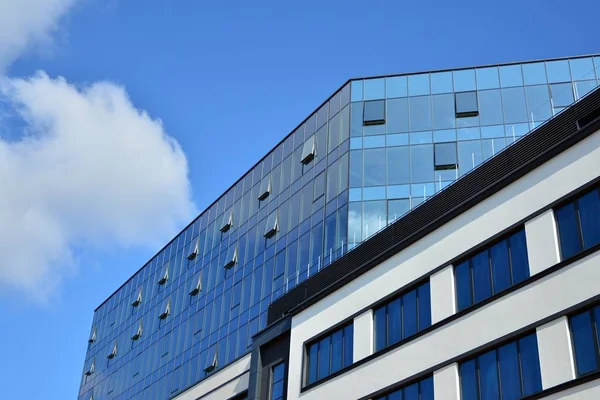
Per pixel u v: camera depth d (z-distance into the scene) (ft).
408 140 177.58
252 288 193.16
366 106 185.06
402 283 113.29
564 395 84.43
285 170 201.67
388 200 169.78
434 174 171.63
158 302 245.24
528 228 97.25
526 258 96.43
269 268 189.57
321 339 125.70
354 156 177.68
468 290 103.09
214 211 232.32
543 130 102.42
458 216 108.58
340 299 124.57
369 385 111.04
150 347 237.66
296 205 189.78
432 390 101.24
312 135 196.03
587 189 92.07
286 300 142.92
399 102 183.83
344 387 115.14
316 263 171.73
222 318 201.26
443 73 186.09
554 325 88.84
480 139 174.50
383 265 118.52
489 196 104.78
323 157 187.42
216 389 154.81
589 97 97.81
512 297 95.25
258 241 199.93
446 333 102.42
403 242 116.16
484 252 102.99
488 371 95.14
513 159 105.29
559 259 92.22
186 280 231.91
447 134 176.76
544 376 87.56
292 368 127.95
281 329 136.36
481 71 184.55
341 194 174.60
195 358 205.98
